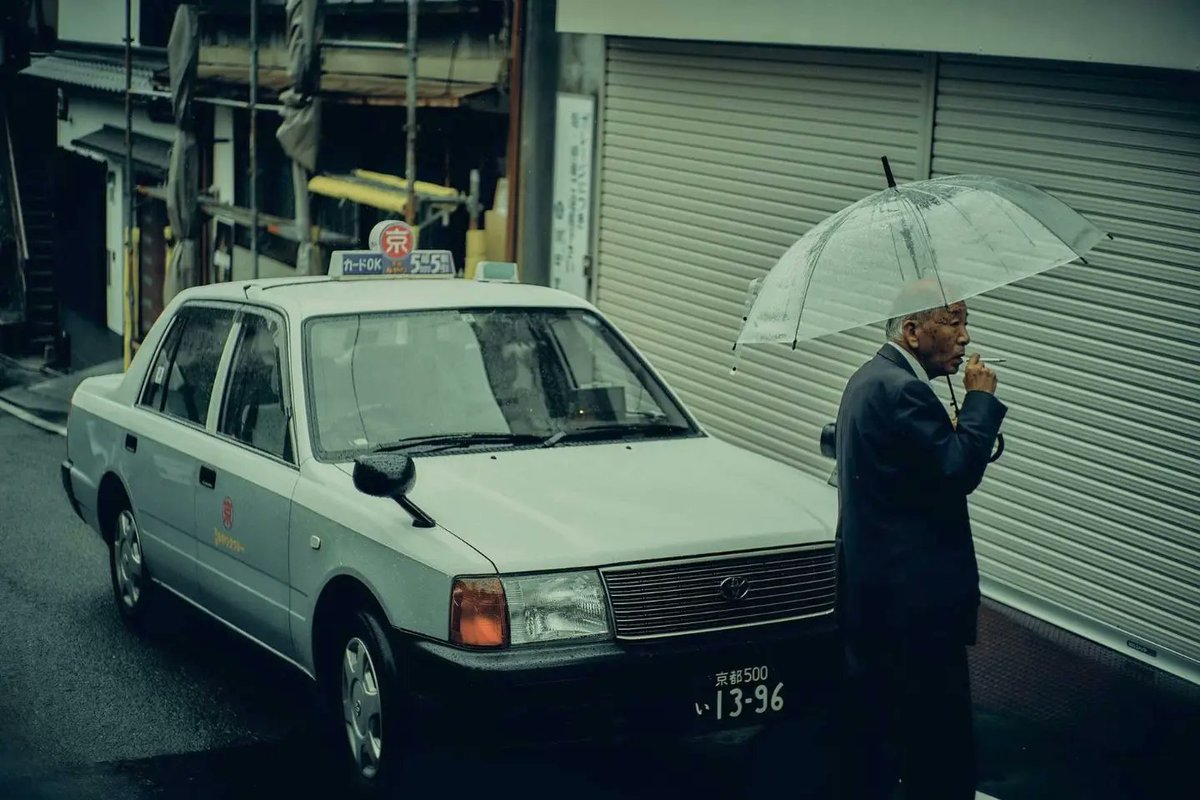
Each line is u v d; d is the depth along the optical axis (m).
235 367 6.45
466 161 13.85
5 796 5.33
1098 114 7.30
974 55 8.07
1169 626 7.04
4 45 22.48
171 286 17.36
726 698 4.95
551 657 4.76
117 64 20.92
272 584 5.86
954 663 4.48
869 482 4.45
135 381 7.29
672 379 11.20
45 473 11.53
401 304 6.29
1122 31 6.86
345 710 5.48
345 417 5.85
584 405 6.18
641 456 5.89
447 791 5.25
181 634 7.34
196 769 5.63
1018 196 4.72
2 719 6.13
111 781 5.50
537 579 4.83
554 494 5.36
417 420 5.91
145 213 20.41
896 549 4.42
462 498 5.27
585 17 11.33
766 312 4.73
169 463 6.67
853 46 8.66
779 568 5.13
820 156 9.43
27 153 22.83
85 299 23.19
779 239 9.91
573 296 6.74
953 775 4.55
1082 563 7.48
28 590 8.09
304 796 5.38
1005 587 7.95
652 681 4.83
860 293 4.50
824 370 9.53
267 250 17.91
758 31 9.48
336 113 15.34
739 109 10.18
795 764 5.53
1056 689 6.62
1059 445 7.56
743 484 5.63
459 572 4.82
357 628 5.29
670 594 4.95
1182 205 6.91
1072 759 5.74
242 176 18.67
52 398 16.30
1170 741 5.99
